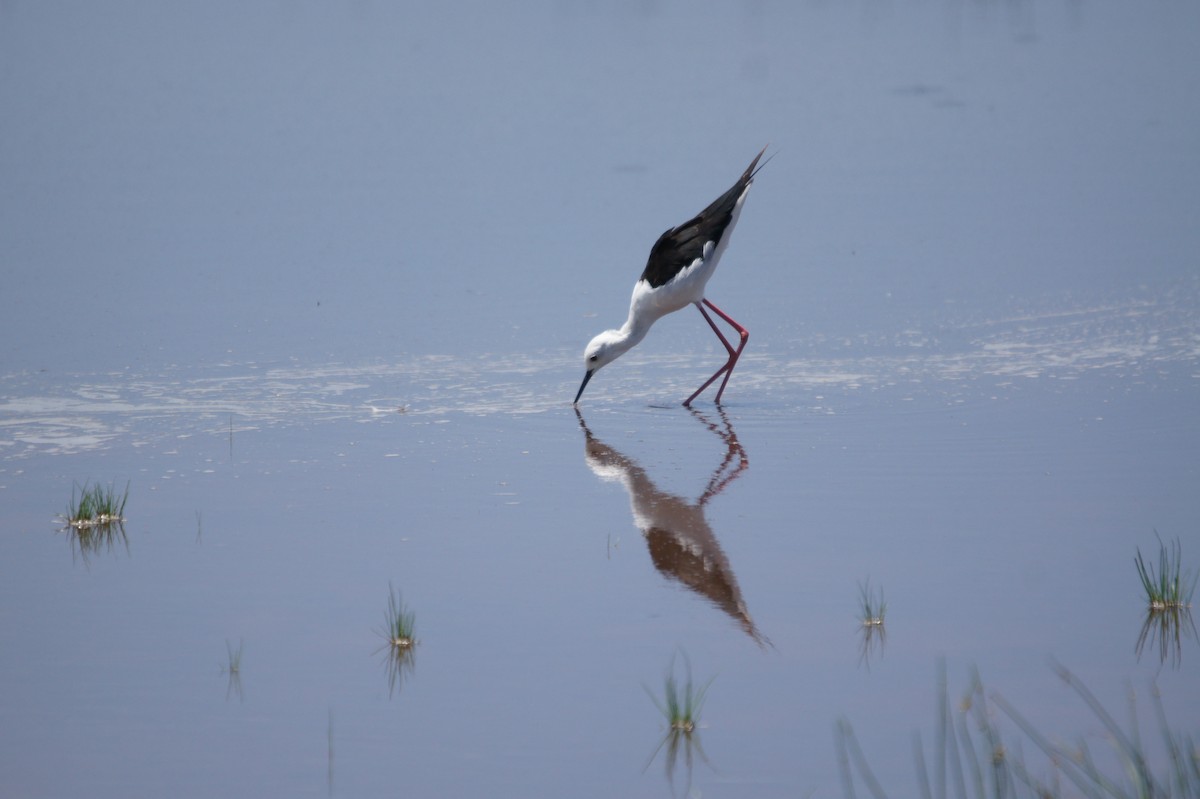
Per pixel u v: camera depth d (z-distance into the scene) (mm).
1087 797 6551
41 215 21906
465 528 10258
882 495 10734
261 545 9961
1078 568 9156
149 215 21906
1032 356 14742
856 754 7000
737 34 41094
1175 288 17125
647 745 7156
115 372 14734
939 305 16938
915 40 39656
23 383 14320
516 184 23812
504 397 14039
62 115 30016
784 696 7602
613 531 10133
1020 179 23781
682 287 14023
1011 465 11312
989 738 6688
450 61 36531
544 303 17438
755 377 14594
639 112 29828
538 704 7578
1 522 10469
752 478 11289
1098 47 37469
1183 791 6301
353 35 41219
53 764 7043
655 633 8398
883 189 23344
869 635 8289
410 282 18344
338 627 8570
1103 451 11562
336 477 11500
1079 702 7422
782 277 18531
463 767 6980
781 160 25562
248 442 12508
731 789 6750
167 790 6809
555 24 43375
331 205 22562
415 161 25703
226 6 47062
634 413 13453
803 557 9523
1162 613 8469
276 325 16531
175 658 8180
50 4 46344
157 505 10828
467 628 8508
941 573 9156
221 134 28219
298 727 7391
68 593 9125
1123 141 26594
